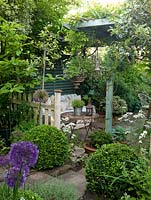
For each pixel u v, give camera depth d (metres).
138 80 8.51
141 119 5.55
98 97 8.01
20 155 1.97
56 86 7.49
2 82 5.26
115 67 4.34
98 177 3.00
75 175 3.84
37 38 5.98
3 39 4.92
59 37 6.50
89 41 6.09
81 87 8.19
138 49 3.54
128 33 3.61
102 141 4.67
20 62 4.90
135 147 4.09
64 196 2.80
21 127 5.00
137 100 8.66
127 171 2.83
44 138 3.91
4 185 2.37
